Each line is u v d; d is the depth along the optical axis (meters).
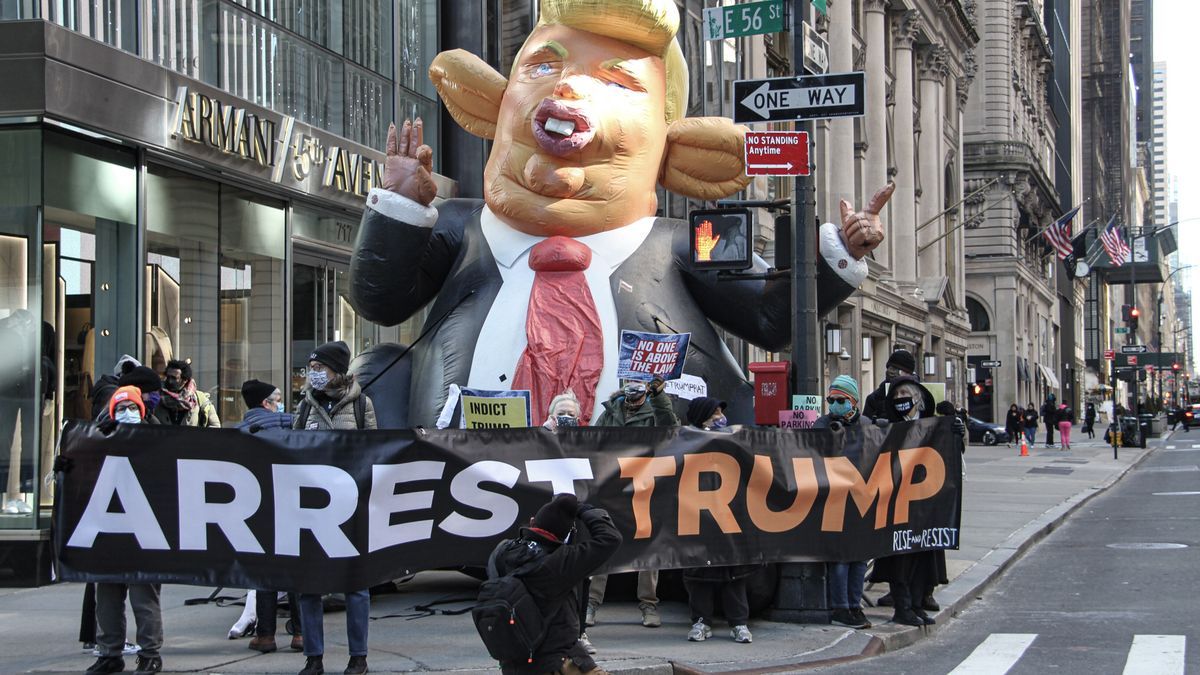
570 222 10.36
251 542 7.29
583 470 8.04
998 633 9.57
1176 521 18.14
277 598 8.55
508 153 10.55
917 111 52.56
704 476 8.45
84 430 7.13
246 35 14.90
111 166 12.56
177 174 13.80
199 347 14.08
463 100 11.21
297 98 16.05
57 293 11.89
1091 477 27.98
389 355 10.94
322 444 7.39
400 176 10.17
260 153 14.34
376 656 7.89
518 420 9.20
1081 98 125.12
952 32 57.72
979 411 65.12
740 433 8.61
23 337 11.66
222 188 14.60
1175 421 84.75
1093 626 9.79
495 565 5.57
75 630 9.18
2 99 11.24
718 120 11.05
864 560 9.11
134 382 7.75
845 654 8.35
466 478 7.72
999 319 65.56
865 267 10.36
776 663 8.05
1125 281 97.06
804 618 9.25
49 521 11.75
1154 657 8.48
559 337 10.03
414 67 19.59
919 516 9.48
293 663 7.74
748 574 8.66
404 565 7.52
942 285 49.81
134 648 8.10
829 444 9.00
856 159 41.75
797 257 10.05
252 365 15.11
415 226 10.12
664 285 10.48
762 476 8.66
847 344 37.53
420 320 20.09
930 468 9.58
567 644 5.45
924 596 9.80
